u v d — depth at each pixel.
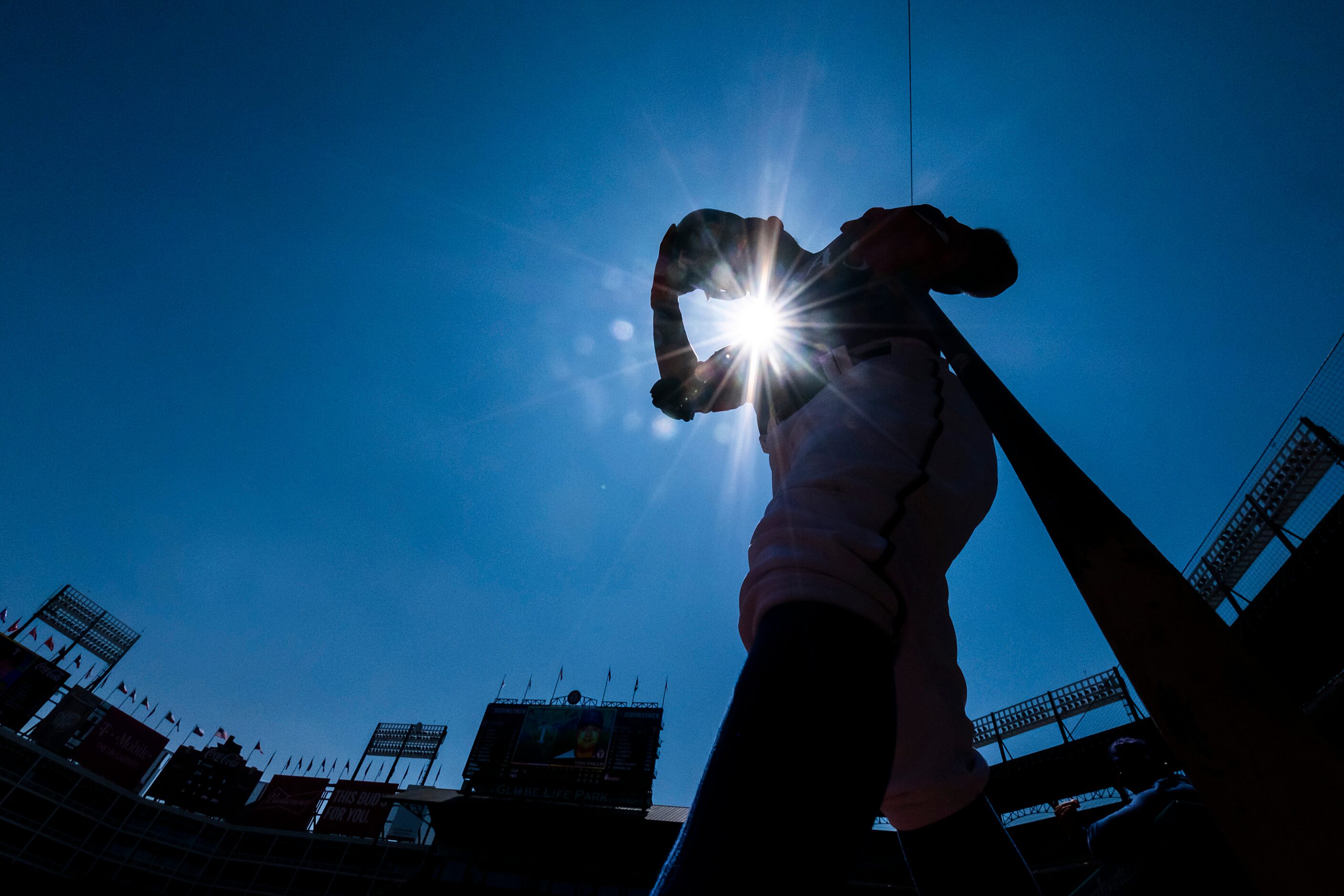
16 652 38.12
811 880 0.27
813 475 0.49
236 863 37.41
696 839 0.29
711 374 0.92
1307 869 0.24
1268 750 0.28
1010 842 0.63
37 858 34.50
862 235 0.78
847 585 0.38
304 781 41.22
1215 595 14.45
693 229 0.91
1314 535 11.98
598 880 26.62
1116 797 18.86
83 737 38.81
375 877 35.59
